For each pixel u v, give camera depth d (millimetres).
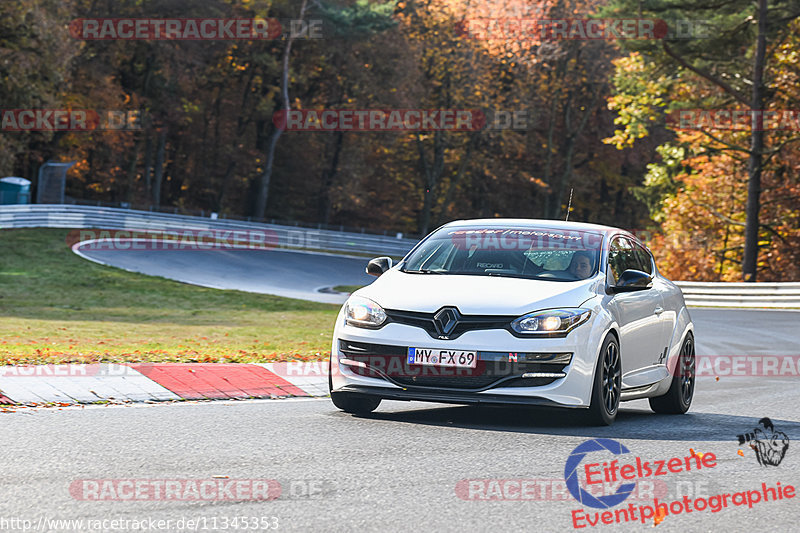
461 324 31094
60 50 192625
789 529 19984
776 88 160500
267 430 29266
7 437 26703
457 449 27125
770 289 117312
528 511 20609
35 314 91000
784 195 168250
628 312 34438
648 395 36281
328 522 19250
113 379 36938
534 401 30656
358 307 32625
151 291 120062
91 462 24016
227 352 48344
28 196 188375
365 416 32969
